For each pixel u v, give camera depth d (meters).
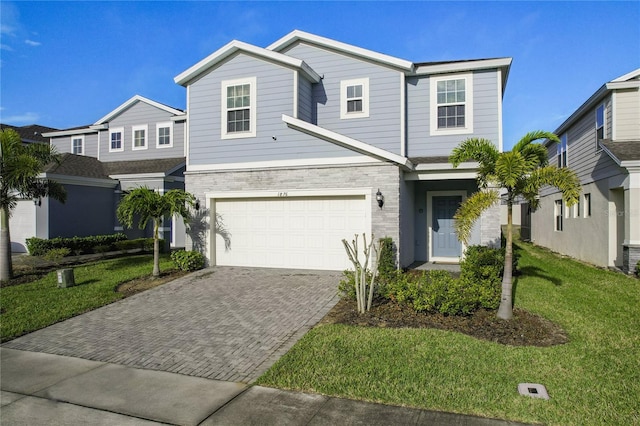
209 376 5.43
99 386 5.21
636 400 4.43
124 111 22.20
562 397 4.51
